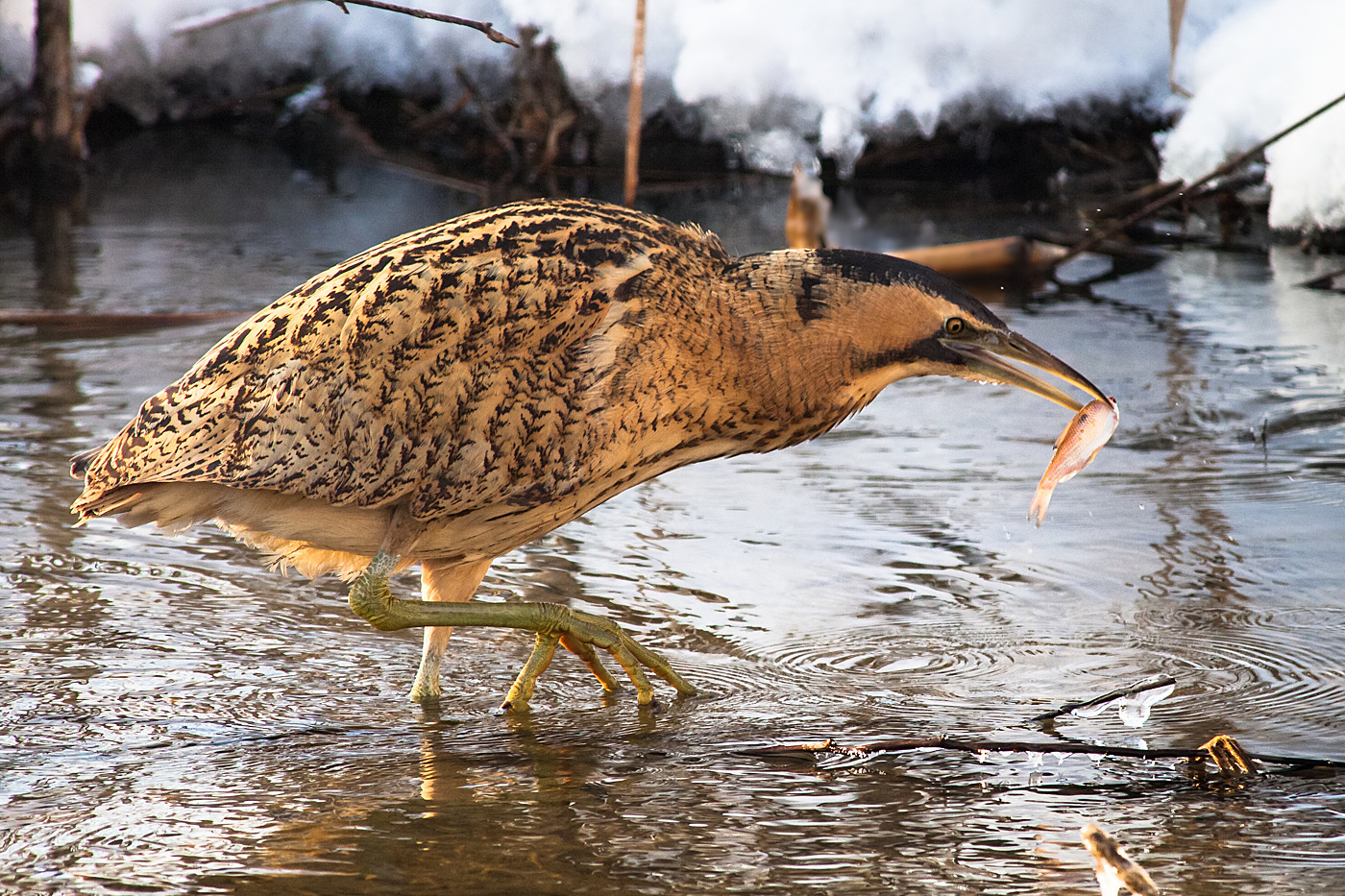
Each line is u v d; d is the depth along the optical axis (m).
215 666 9.10
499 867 6.55
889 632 9.65
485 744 8.05
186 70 34.47
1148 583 10.37
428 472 8.34
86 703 8.49
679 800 7.28
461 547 8.75
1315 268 21.69
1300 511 11.76
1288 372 15.87
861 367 8.61
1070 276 21.58
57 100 30.00
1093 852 5.98
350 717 8.45
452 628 9.54
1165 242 23.88
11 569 10.58
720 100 28.89
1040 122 28.38
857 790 7.39
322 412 8.23
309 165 32.34
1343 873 6.47
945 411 15.16
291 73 34.31
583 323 8.30
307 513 8.54
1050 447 13.82
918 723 8.28
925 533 11.52
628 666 8.65
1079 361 16.52
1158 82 27.38
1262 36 24.25
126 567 10.75
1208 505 11.95
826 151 28.48
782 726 8.29
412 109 32.31
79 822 7.00
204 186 29.97
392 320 8.22
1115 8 27.58
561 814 7.12
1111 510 11.92
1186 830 6.91
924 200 27.19
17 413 14.59
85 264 22.41
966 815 7.09
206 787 7.43
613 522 11.89
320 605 10.21
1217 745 7.63
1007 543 11.26
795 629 9.73
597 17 29.19
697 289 8.43
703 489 12.77
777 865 6.59
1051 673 8.96
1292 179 22.70
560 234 8.39
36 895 6.27
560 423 8.36
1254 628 9.55
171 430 8.28
